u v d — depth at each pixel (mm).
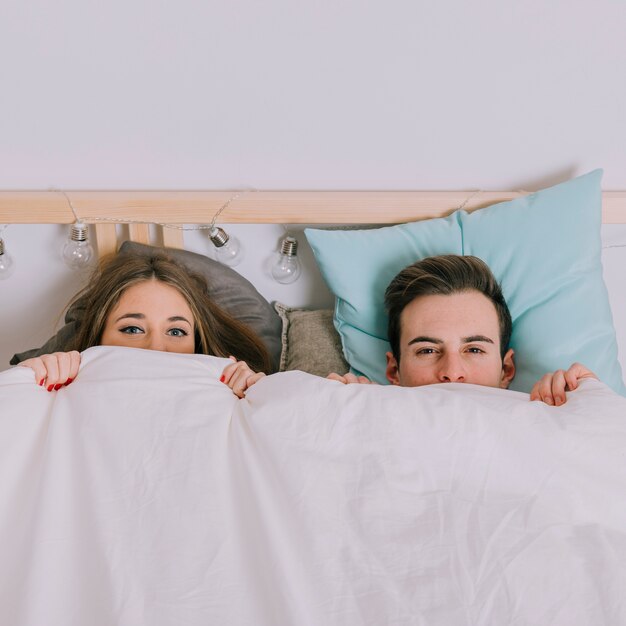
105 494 841
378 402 913
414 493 851
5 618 778
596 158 1494
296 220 1370
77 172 1396
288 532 826
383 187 1471
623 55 1434
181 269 1289
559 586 767
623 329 1601
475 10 1378
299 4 1344
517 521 823
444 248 1332
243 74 1374
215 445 905
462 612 744
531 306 1284
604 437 890
